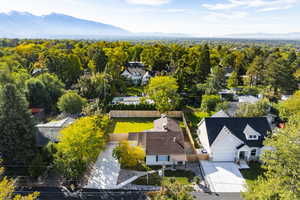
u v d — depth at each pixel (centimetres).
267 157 1539
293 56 8012
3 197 1381
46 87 4341
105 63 6662
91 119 2591
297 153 1331
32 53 7481
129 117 4200
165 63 8106
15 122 2312
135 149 2488
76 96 3891
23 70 5084
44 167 2322
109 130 3550
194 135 3400
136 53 9700
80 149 2219
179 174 2461
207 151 2855
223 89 6109
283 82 5872
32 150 2416
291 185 1282
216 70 6038
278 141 1476
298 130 1440
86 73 6431
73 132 2228
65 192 2133
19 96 2438
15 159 2328
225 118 3016
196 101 5081
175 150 2641
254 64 6894
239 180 2364
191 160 2756
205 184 2286
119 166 2603
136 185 2258
